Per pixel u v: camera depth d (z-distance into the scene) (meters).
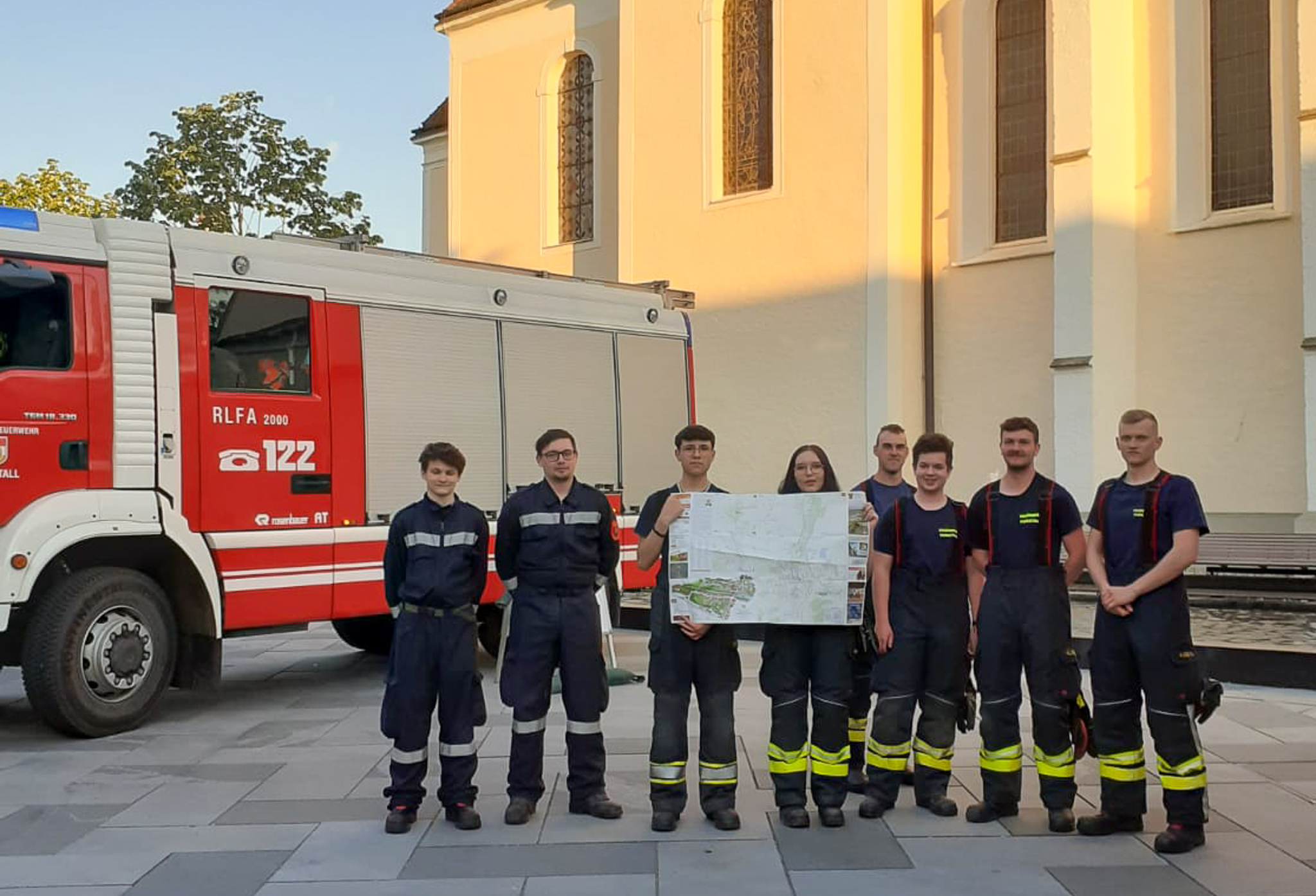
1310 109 13.05
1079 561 5.68
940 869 5.04
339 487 9.09
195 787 6.59
